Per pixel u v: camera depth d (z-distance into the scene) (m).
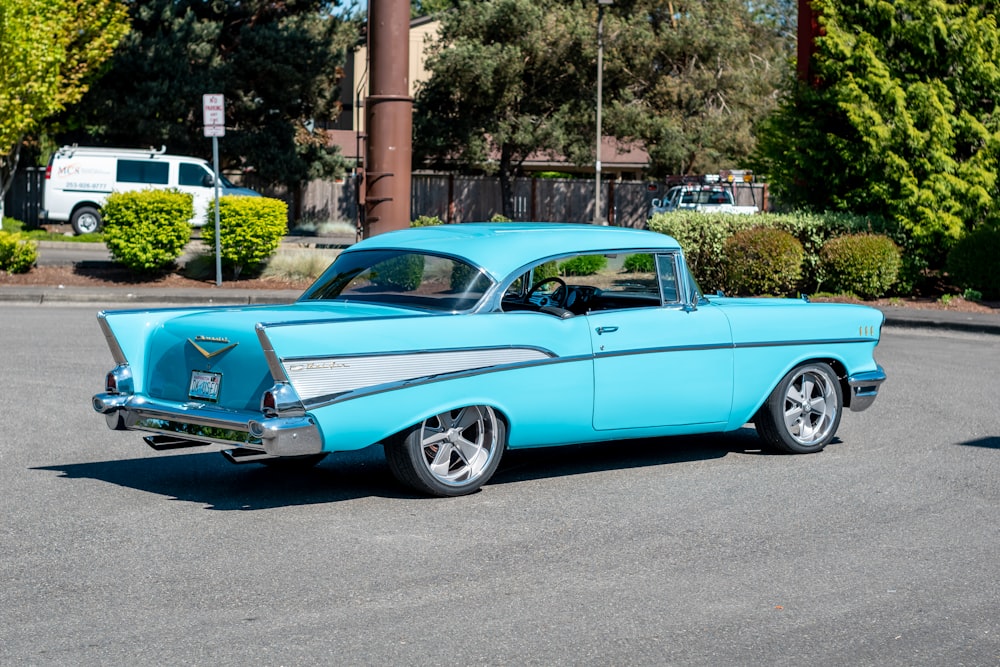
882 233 22.09
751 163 25.66
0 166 32.62
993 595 5.58
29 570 5.75
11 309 18.14
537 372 7.48
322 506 7.11
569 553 6.17
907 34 22.25
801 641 4.92
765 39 59.16
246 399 6.79
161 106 41.00
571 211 47.66
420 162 48.84
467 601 5.37
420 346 6.99
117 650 4.70
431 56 46.44
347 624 5.04
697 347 8.23
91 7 33.53
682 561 6.06
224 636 4.87
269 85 43.03
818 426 9.05
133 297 19.83
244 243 21.77
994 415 10.76
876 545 6.42
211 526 6.61
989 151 22.02
